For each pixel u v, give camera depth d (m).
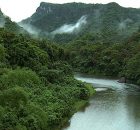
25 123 40.75
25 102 45.50
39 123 42.72
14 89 45.62
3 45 70.31
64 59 103.69
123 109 60.91
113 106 63.25
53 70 72.69
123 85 92.88
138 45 119.81
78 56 140.50
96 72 125.31
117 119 53.97
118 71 117.19
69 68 88.12
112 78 110.81
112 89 84.69
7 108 42.28
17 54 70.56
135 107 62.69
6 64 65.88
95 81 101.50
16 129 38.59
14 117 40.62
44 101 52.81
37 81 62.38
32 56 75.12
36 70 71.50
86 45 152.75
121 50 125.50
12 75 57.19
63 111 51.78
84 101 66.75
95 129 48.50
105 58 124.38
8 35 76.12
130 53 118.38
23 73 60.53
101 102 66.88
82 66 133.00
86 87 78.50
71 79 78.44
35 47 82.06
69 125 49.84
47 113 47.88
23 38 81.81
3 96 43.91
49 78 69.44
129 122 52.47
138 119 54.28
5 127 38.19
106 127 49.69
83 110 59.62
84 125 50.19
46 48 90.88
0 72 57.91
